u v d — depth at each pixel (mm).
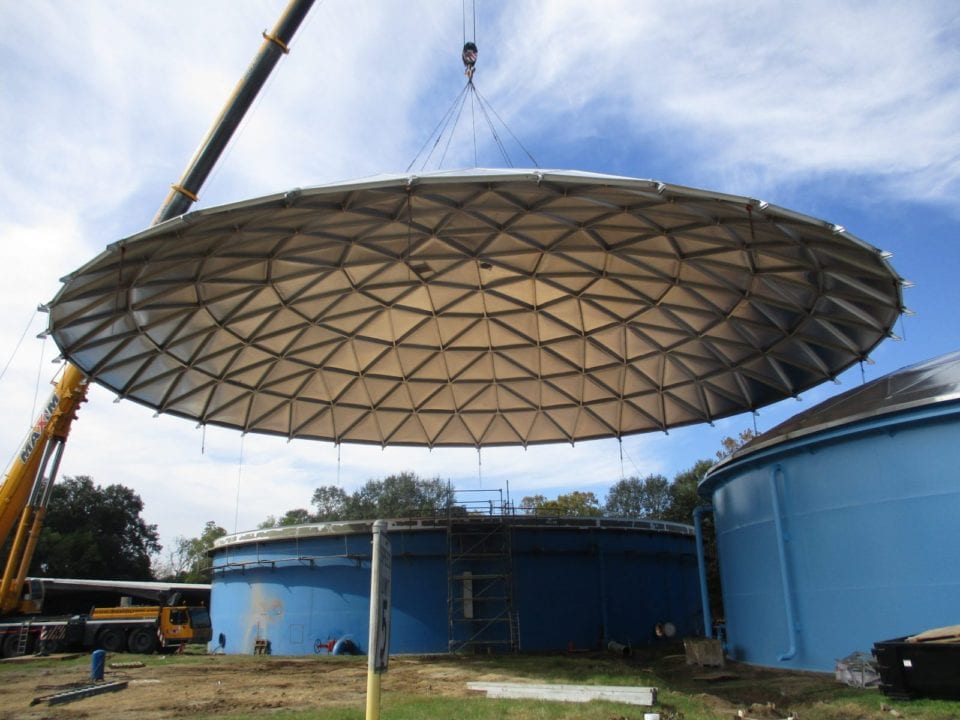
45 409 36812
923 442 18766
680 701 16953
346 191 15695
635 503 100375
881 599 19109
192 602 64938
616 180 15453
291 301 26266
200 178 28453
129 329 24438
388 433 37125
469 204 19438
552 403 35250
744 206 16062
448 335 30672
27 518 36594
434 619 38406
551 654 36469
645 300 26922
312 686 22688
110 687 21922
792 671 21766
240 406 32469
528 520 40188
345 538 40344
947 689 14500
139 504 97938
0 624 39406
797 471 22375
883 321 23062
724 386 31625
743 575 25266
